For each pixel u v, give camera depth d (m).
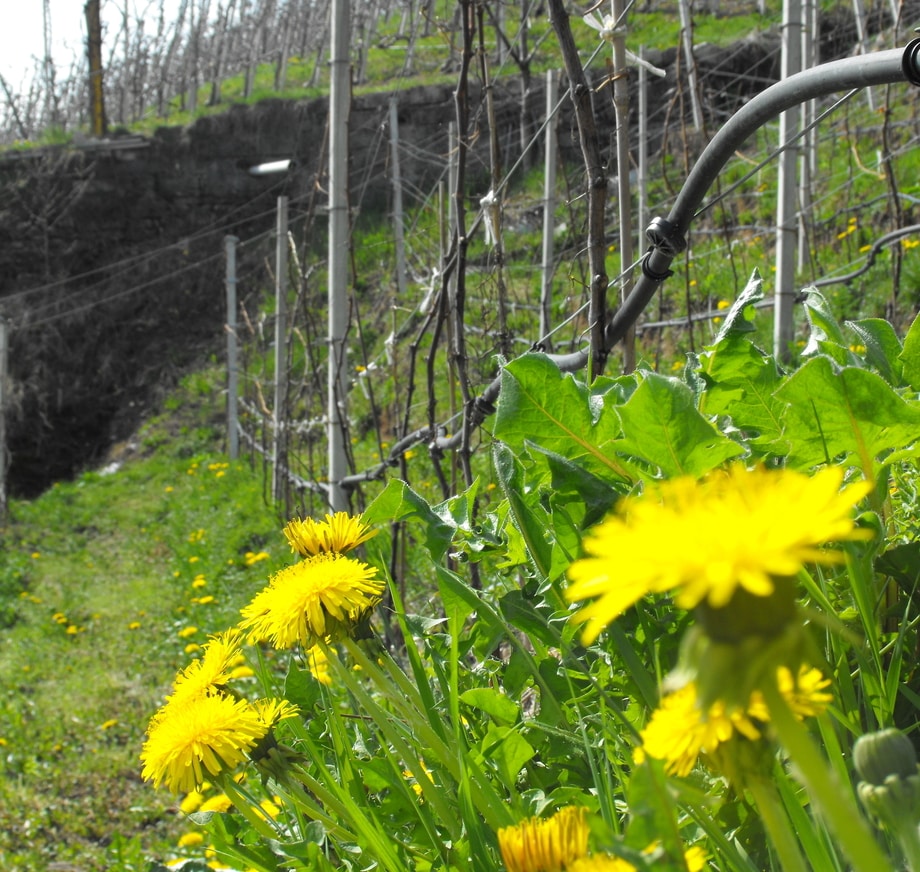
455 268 3.35
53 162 18.91
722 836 0.84
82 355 18.12
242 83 27.83
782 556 0.39
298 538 1.22
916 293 6.98
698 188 1.93
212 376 16.95
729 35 15.98
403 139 17.17
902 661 1.12
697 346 7.51
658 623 1.10
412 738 1.25
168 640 7.65
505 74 15.19
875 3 12.87
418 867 1.11
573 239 4.34
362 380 8.59
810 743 0.46
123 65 26.84
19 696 6.99
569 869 0.67
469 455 2.78
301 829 1.22
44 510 13.55
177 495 12.91
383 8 23.08
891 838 0.79
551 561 1.20
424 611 2.00
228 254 13.48
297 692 1.44
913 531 1.28
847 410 1.10
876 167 9.38
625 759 1.04
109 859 4.68
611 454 1.27
